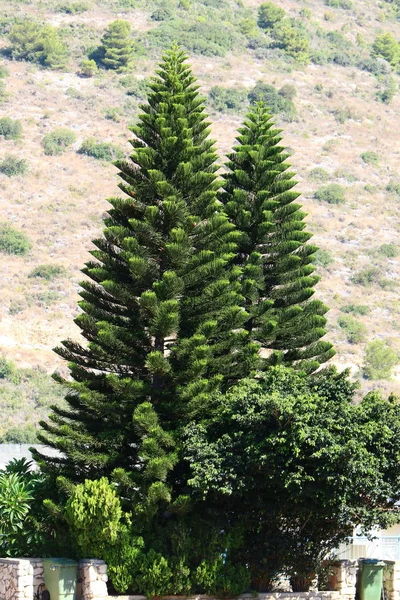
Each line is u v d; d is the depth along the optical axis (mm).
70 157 147375
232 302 36969
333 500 32125
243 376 37688
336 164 160625
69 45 177000
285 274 40344
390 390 101688
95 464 35500
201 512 34938
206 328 35938
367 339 115500
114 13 191000
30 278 118062
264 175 40531
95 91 165125
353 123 174500
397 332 119688
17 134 150125
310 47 197250
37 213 133125
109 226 37688
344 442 31938
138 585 33250
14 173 140625
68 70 170375
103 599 32594
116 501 33188
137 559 33281
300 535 35094
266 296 40562
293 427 31875
